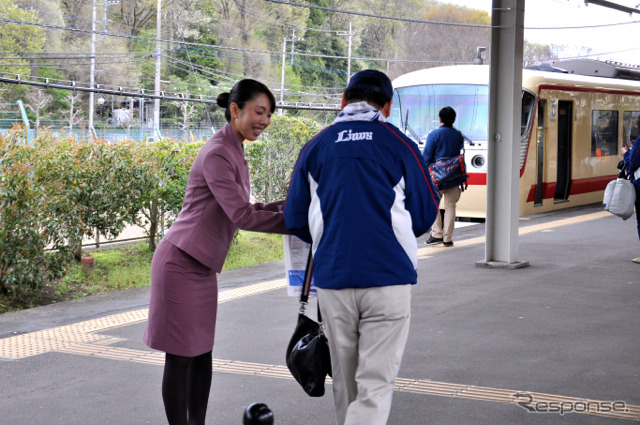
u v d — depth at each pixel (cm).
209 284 416
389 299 357
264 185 1442
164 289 405
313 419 471
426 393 510
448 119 1137
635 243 1147
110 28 6469
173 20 6856
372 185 359
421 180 369
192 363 428
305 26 7538
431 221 377
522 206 1573
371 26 7862
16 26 5597
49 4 6050
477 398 500
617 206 944
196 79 6688
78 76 6119
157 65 5522
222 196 397
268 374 555
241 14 7300
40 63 5834
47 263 902
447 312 734
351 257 356
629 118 2069
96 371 565
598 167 1895
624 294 805
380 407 354
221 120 6694
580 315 718
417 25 7788
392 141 366
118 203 1033
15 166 832
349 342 369
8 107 5562
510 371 555
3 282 858
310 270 397
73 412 483
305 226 380
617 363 571
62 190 930
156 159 1103
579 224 1386
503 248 968
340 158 363
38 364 583
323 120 7181
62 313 768
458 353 600
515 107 945
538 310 738
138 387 530
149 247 1156
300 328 398
